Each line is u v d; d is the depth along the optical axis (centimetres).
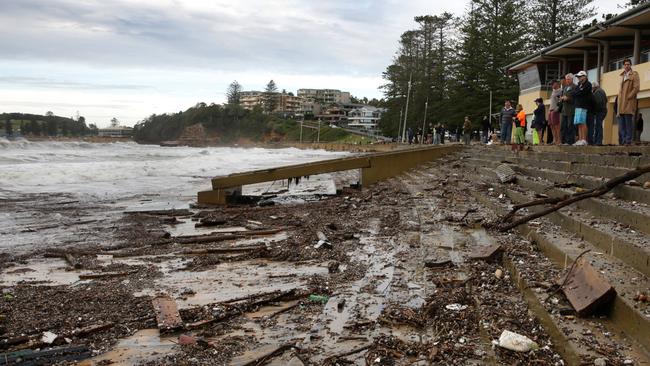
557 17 4756
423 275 606
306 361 396
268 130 14925
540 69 3266
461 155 2183
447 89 6738
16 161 3581
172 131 16588
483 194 1098
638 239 486
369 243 833
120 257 838
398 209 1156
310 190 1991
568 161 1066
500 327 412
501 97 5228
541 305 422
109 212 1382
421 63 7388
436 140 3828
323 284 615
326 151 9106
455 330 427
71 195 1791
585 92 1193
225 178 1579
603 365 313
